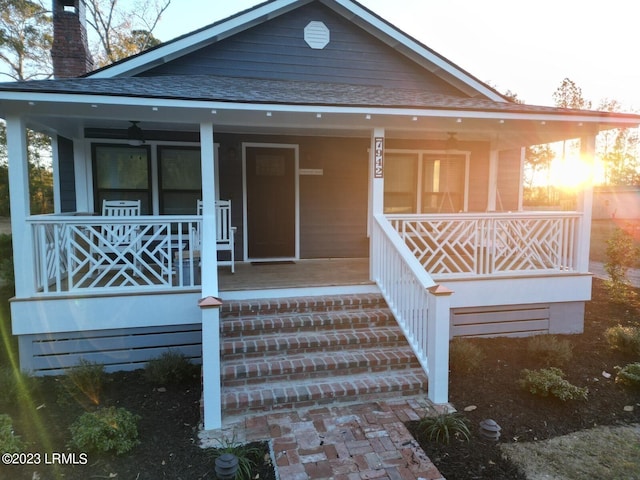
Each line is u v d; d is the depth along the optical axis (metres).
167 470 3.00
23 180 4.61
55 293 4.70
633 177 38.16
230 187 7.36
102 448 3.11
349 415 3.72
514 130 5.91
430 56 7.56
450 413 3.77
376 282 5.48
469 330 5.73
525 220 5.88
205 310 3.47
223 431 3.47
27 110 4.64
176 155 7.17
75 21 7.25
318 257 7.85
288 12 7.20
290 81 7.13
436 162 8.17
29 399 4.07
